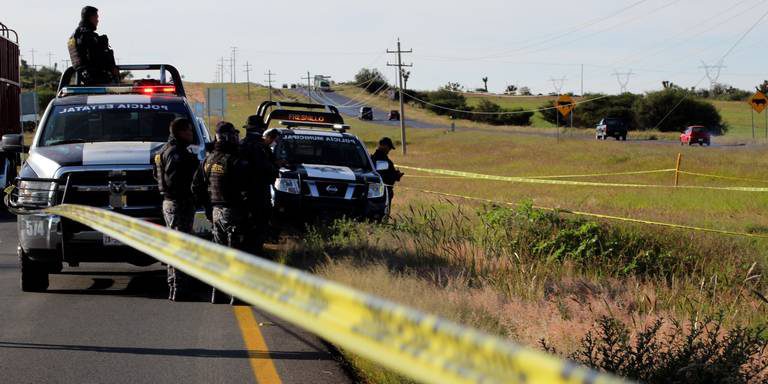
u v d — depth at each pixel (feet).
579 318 44.27
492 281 54.08
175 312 52.03
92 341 43.98
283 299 17.81
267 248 77.97
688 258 64.59
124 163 57.67
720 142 366.22
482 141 391.86
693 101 564.71
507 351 11.39
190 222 55.36
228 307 53.78
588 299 49.78
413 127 567.18
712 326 42.78
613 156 243.81
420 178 204.03
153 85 71.36
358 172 85.81
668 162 215.51
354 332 14.97
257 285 19.22
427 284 52.39
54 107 65.82
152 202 57.98
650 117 577.84
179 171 54.08
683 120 566.36
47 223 56.34
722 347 33.99
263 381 36.32
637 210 108.06
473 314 43.06
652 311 47.73
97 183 57.52
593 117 617.21
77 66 74.43
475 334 12.14
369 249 65.77
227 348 42.34
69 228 56.59
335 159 89.40
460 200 128.77
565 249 63.93
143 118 65.62
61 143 63.46
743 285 56.24
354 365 37.70
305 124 97.19
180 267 25.38
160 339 44.39
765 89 538.88
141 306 54.19
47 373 37.73
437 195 133.59
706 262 64.64
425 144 402.31
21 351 41.81
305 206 81.76
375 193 84.43
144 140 64.18
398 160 295.28
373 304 14.34
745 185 157.99
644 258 63.36
